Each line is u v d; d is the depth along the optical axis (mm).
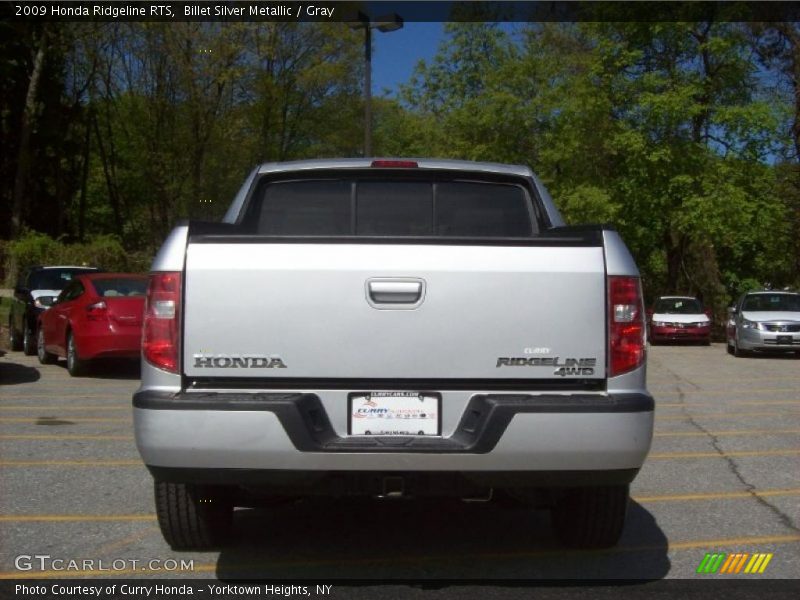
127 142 43250
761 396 13164
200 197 39188
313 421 4145
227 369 4180
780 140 31172
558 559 5117
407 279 4184
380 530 5688
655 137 31500
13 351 18688
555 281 4223
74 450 8180
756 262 45562
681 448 8664
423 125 39125
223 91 38312
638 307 4277
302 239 4223
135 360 14969
